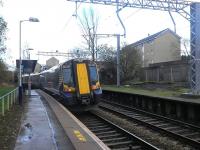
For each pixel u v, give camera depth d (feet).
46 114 68.44
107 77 214.48
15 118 62.44
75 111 89.35
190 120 75.72
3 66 191.72
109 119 76.38
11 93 81.87
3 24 141.90
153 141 51.26
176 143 49.80
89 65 87.35
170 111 85.15
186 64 174.50
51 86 119.85
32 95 129.18
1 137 43.50
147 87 158.10
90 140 41.63
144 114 85.46
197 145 47.34
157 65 204.13
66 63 87.25
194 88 111.34
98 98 87.04
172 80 187.83
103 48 216.54
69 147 37.76
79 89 85.25
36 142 40.37
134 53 216.33
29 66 115.34
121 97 122.01
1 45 148.56
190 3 117.29
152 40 288.10
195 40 115.03
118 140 52.70
